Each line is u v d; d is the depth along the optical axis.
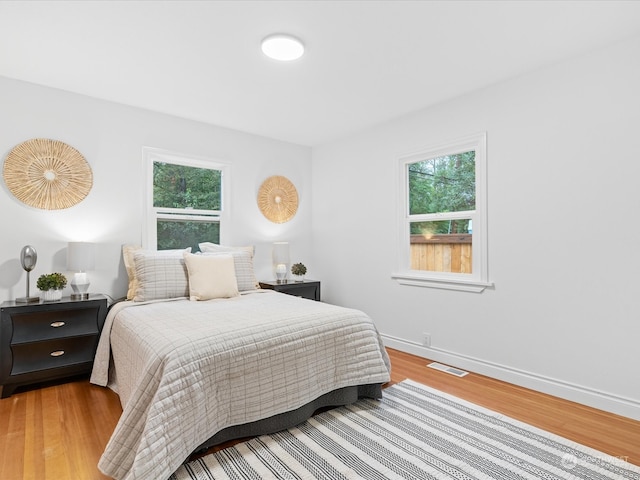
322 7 1.90
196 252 3.73
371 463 1.74
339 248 4.26
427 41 2.23
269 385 1.96
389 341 3.66
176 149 3.54
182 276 3.00
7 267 2.72
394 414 2.24
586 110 2.37
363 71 2.62
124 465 1.53
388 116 3.55
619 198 2.23
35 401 2.36
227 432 1.87
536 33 2.15
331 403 2.27
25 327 2.48
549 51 2.35
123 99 3.13
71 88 2.91
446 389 2.62
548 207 2.54
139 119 3.33
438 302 3.23
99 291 3.09
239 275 3.33
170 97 3.09
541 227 2.58
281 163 4.36
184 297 2.96
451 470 1.68
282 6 1.89
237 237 3.97
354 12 1.94
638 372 2.16
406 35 2.17
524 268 2.67
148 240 3.39
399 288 3.58
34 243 2.82
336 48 2.31
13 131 2.74
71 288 2.96
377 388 2.43
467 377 2.85
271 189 4.25
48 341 2.55
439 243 3.33
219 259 3.13
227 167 3.91
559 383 2.48
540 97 2.59
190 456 1.79
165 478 1.47
